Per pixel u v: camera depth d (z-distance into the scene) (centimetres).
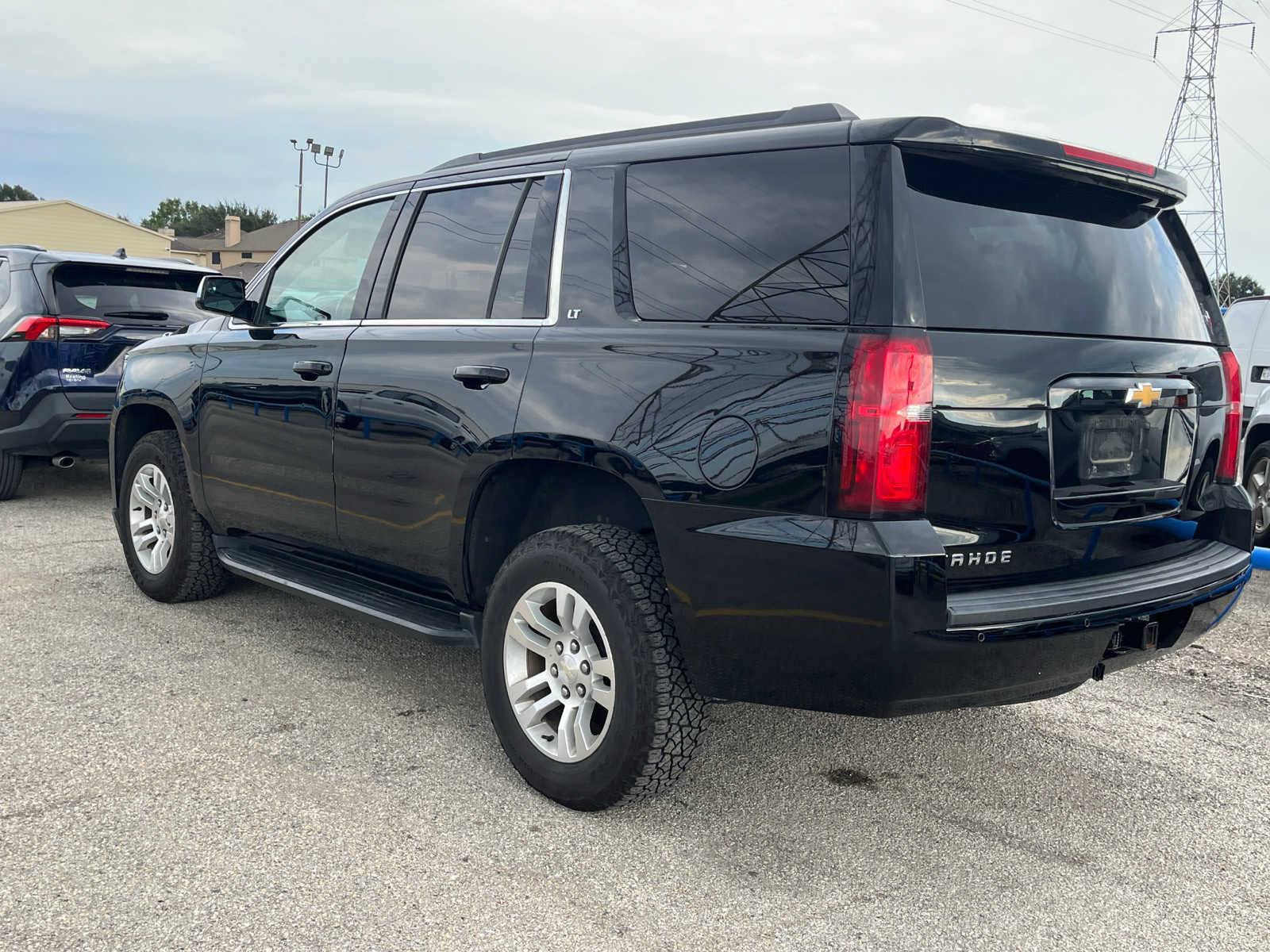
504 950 235
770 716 386
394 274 379
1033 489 264
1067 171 281
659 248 295
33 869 261
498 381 318
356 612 372
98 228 5962
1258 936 251
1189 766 352
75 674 404
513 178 347
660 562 290
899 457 240
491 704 322
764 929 247
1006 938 247
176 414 464
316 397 385
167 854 271
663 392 276
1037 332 268
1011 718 393
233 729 354
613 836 290
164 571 491
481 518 333
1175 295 315
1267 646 492
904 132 250
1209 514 325
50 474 927
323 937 237
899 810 313
